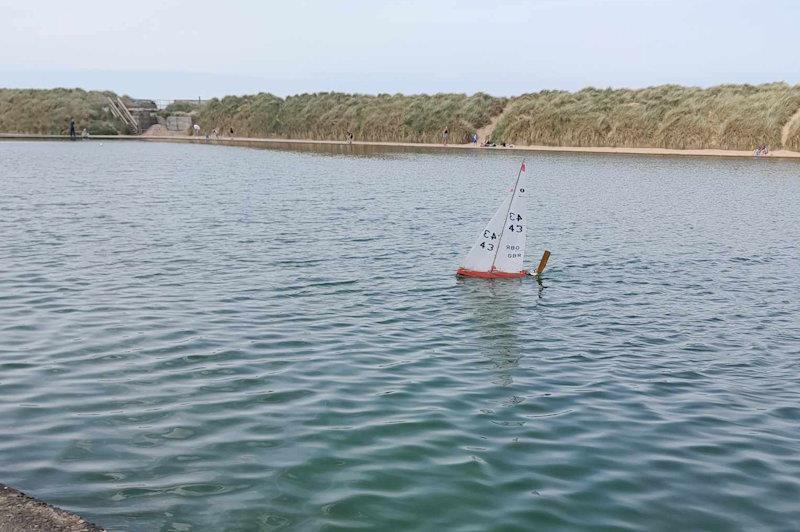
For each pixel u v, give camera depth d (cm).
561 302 1970
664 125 8575
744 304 2000
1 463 991
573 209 3875
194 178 5156
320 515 884
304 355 1470
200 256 2403
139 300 1836
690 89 9406
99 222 3053
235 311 1767
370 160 7206
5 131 11638
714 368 1484
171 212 3400
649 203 4159
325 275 2183
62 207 3488
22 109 11794
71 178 4966
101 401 1210
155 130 12519
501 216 2209
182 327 1623
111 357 1420
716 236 3095
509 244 2227
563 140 9056
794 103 8144
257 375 1347
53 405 1189
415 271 2277
